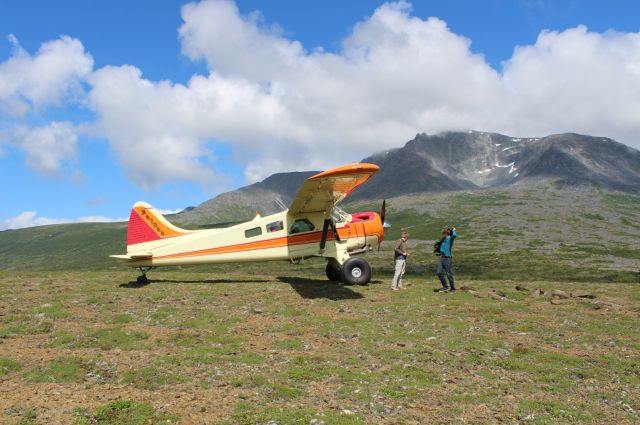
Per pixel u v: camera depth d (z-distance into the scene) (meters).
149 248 14.70
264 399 5.75
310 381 6.43
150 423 5.02
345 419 5.18
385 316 10.51
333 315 10.55
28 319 9.77
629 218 131.12
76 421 5.00
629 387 6.42
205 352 7.75
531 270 64.94
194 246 14.77
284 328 9.41
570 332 9.31
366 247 15.84
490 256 81.94
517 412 5.52
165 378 6.45
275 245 14.97
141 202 14.84
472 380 6.60
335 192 13.48
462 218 144.75
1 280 15.13
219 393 5.94
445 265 13.58
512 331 9.41
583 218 132.62
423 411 5.50
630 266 64.69
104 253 164.00
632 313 10.93
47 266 151.38
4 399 5.67
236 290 13.37
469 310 11.08
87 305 11.16
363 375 6.65
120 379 6.48
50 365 6.96
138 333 8.84
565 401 5.90
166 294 12.58
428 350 7.98
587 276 56.69
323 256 15.12
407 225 141.25
